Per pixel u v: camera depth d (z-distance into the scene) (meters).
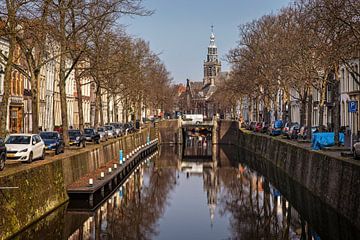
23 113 54.09
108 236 22.86
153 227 25.67
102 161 42.72
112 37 37.75
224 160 68.31
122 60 41.44
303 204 30.23
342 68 58.62
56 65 68.00
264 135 64.38
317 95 69.06
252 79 60.81
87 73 43.69
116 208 30.38
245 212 30.20
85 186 28.88
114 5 30.31
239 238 23.42
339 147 34.66
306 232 24.12
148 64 74.38
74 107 78.31
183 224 26.59
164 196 36.88
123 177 46.03
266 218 28.25
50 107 65.50
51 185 24.98
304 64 40.41
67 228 23.69
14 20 22.70
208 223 27.02
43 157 29.08
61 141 34.41
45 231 22.70
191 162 65.62
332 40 27.72
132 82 61.94
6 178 19.03
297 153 39.28
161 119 108.06
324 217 26.16
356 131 52.81
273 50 53.09
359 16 25.31
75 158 31.58
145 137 80.31
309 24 31.48
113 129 61.69
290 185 39.44
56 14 30.75
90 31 33.88
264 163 57.25
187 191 39.81
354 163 23.53
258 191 39.19
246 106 121.50
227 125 100.94
